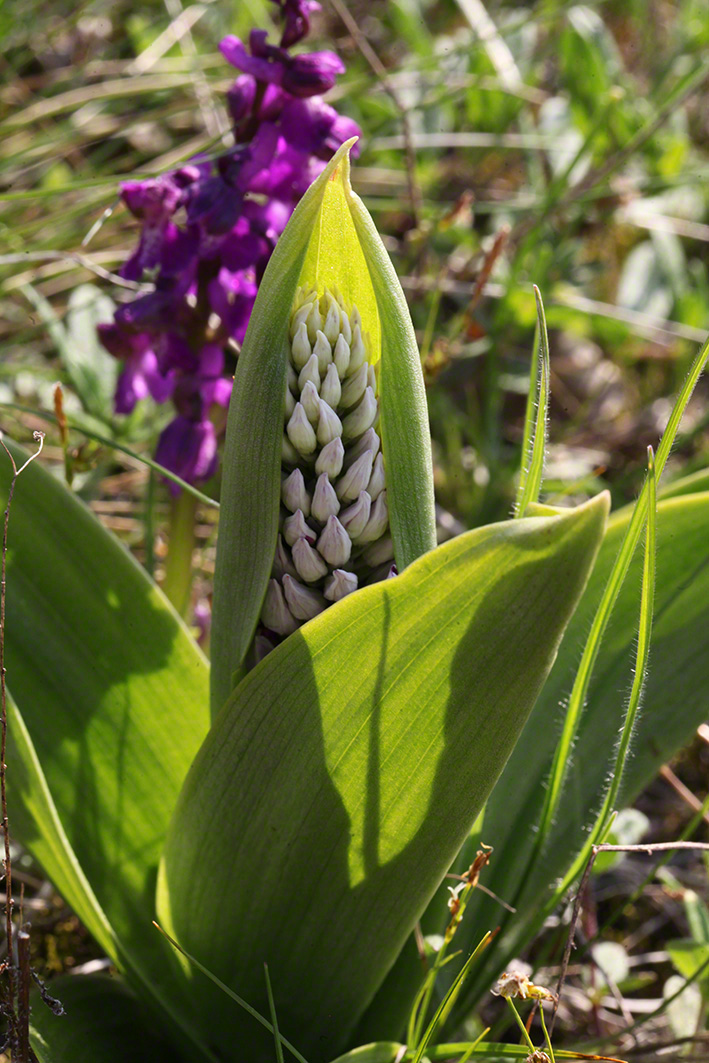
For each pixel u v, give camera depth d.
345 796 0.39
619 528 0.45
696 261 0.89
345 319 0.38
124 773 0.45
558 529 0.36
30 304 0.70
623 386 0.85
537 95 0.85
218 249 0.46
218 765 0.40
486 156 0.89
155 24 0.88
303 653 0.38
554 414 0.81
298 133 0.46
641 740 0.45
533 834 0.45
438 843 0.40
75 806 0.44
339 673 0.38
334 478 0.39
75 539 0.45
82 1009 0.43
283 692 0.38
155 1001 0.44
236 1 0.87
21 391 0.69
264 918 0.41
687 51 0.87
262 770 0.39
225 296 0.47
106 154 0.79
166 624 0.45
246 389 0.38
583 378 0.85
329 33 0.91
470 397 0.73
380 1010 0.44
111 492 0.67
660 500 0.46
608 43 0.83
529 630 0.37
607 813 0.42
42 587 0.45
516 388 0.76
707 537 0.45
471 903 0.44
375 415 0.39
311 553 0.39
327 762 0.39
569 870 0.43
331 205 0.38
